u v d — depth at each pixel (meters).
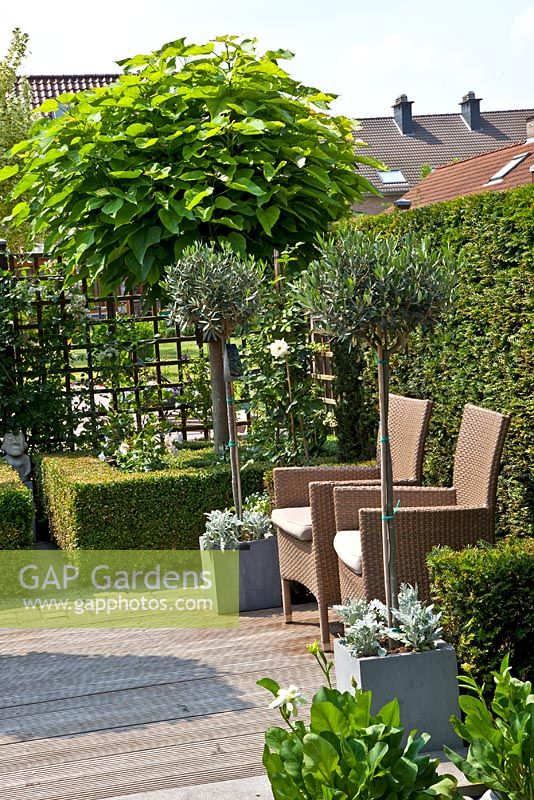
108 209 7.14
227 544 5.72
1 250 8.54
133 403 8.84
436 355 5.86
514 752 2.60
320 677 4.39
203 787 3.32
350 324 3.56
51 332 8.56
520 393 4.93
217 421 8.09
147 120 7.58
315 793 2.42
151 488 6.89
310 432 7.23
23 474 8.45
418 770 2.57
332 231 8.00
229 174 7.27
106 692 4.34
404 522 4.23
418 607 3.63
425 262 3.57
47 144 7.55
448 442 5.82
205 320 5.80
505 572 3.63
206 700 4.17
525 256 4.82
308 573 5.11
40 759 3.64
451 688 3.51
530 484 4.91
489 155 24.66
